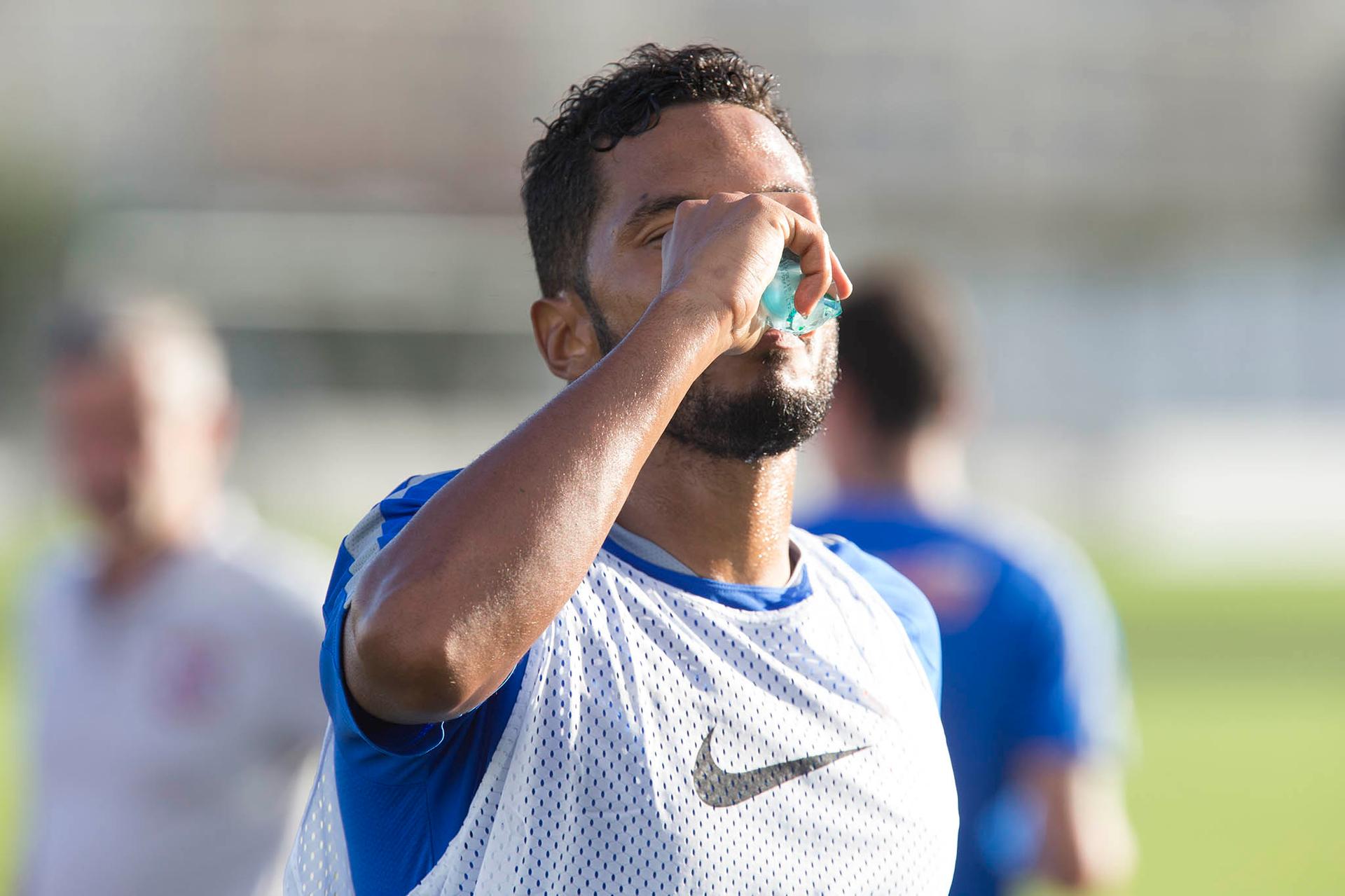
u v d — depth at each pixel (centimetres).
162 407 1210
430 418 10850
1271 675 4484
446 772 599
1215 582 6700
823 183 11838
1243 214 11525
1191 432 10762
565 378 746
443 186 11738
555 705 608
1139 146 11969
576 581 544
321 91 12019
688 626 661
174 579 1192
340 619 554
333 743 627
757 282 601
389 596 526
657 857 611
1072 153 12012
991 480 9644
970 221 11538
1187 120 12106
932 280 1334
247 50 12112
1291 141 11956
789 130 749
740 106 714
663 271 636
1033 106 12238
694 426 669
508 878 594
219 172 11650
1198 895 2378
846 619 725
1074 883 1180
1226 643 5044
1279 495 9894
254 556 1220
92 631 1189
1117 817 1225
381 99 12062
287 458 9938
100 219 11081
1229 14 12588
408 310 10881
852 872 657
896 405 1263
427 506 548
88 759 1177
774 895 633
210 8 12150
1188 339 11106
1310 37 12512
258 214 11312
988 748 1184
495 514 536
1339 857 2606
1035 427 10700
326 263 11038
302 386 10838
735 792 636
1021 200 11662
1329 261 11312
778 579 718
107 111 11775
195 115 11838
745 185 684
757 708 655
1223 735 3700
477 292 10900
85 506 1212
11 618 4597
